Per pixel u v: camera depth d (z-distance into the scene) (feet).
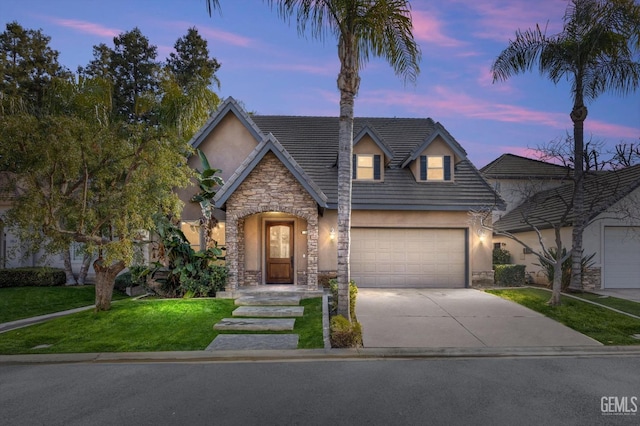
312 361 23.18
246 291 40.70
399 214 49.34
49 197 29.30
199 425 15.02
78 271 57.72
